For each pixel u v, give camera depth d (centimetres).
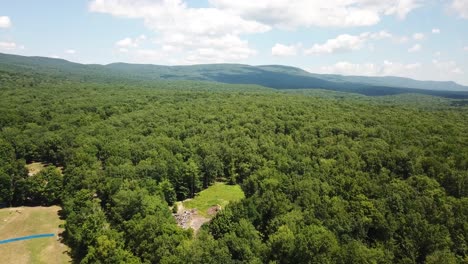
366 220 7356
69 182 9919
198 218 9000
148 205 7969
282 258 6419
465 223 7438
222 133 14550
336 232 7100
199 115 17412
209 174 11481
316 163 10925
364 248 6375
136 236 7025
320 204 7894
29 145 12962
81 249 7669
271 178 9438
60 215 9550
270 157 12031
